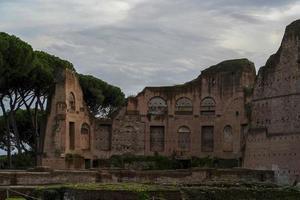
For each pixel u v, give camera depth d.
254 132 99.00
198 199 69.69
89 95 137.62
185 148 118.25
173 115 119.06
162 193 66.75
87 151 116.44
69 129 111.56
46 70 113.56
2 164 128.50
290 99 92.75
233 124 114.44
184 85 119.62
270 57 99.19
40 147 113.00
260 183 81.88
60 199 69.12
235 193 72.00
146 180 89.50
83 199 66.12
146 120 119.38
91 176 86.69
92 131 117.81
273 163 93.62
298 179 88.50
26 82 111.75
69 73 112.12
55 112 109.12
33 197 66.44
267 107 97.31
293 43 93.56
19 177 81.00
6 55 101.31
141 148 118.50
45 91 118.50
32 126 123.62
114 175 88.69
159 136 119.50
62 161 107.19
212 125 117.12
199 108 118.38
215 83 117.62
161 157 117.12
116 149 118.19
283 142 92.31
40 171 86.38
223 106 116.44
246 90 113.19
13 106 115.94
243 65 116.00
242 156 104.38
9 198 66.19
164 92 119.94
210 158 115.31
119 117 119.31
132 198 65.25
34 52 110.12
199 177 90.50
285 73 94.44
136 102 120.00
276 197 74.00
